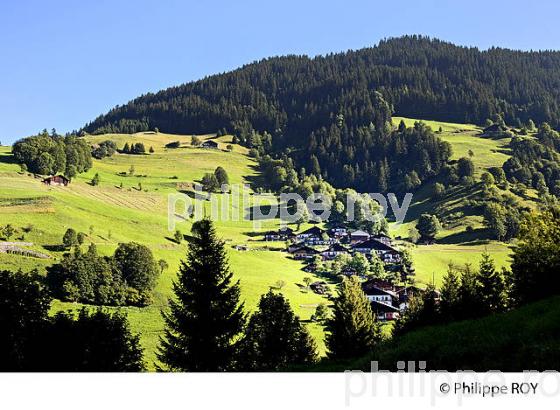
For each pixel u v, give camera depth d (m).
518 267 53.66
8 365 38.50
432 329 36.88
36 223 129.88
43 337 39.97
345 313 56.78
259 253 168.00
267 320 51.59
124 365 42.06
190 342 37.81
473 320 36.91
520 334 27.69
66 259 102.69
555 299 35.53
